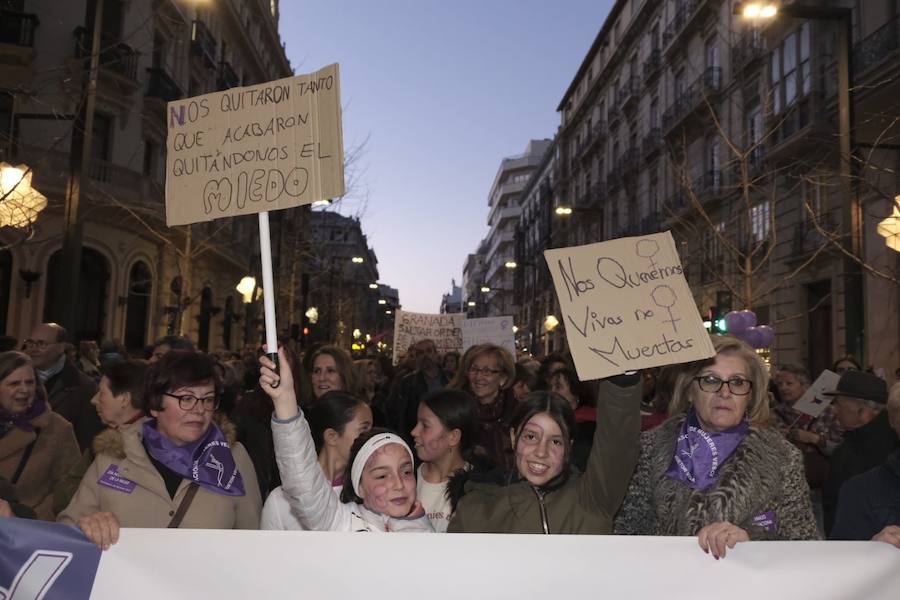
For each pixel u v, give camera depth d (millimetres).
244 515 3402
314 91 2963
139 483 3053
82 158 8992
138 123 23484
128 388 3973
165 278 25828
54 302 8734
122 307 23188
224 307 34156
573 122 52500
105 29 22078
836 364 9188
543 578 2482
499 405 5953
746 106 22750
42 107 19656
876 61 14641
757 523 2730
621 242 2998
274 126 2986
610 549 2514
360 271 89750
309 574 2451
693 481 2832
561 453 3035
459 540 2496
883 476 3012
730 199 22547
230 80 32625
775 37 20109
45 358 5645
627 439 2846
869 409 4473
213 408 3166
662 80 33281
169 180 3078
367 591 2449
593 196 44625
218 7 31266
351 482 3152
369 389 10562
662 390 3350
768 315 20375
